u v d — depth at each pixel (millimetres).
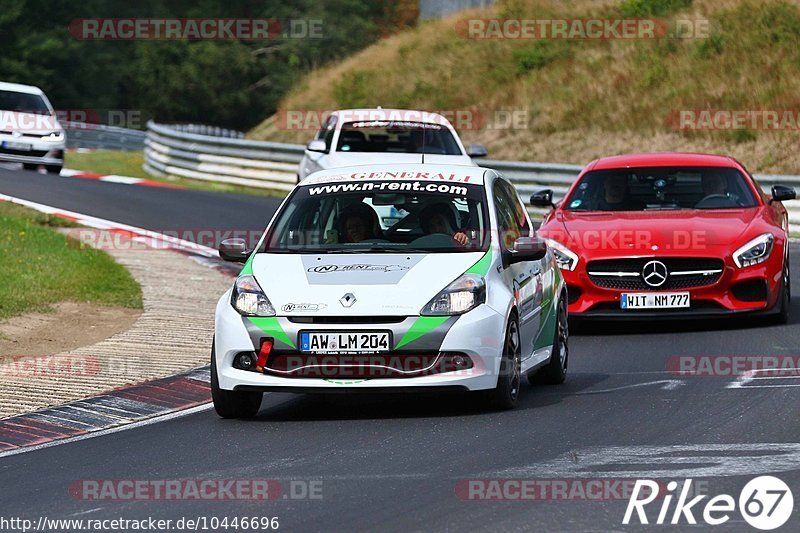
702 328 47344
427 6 165000
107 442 29984
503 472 25734
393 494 24156
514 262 34375
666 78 117312
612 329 48188
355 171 37312
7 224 66312
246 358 31906
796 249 71062
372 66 142250
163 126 126312
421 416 32375
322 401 35312
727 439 28359
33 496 24953
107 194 89812
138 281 56344
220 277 59125
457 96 128875
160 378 37656
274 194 104125
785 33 118875
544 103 119250
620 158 52281
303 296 31906
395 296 31703
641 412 31859
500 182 37719
